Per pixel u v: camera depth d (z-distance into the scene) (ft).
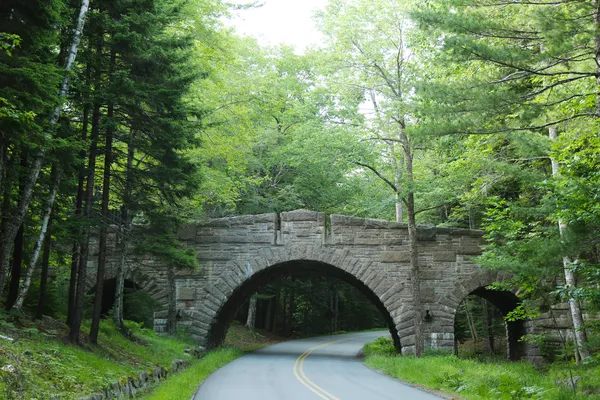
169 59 53.72
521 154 59.47
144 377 48.14
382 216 121.70
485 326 116.06
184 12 70.74
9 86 34.17
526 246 44.27
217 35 78.43
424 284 87.40
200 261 89.71
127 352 55.67
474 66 54.44
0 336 34.14
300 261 90.33
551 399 40.91
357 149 78.84
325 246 88.99
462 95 42.16
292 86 116.47
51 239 54.95
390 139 80.79
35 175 41.06
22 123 32.76
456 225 116.37
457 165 65.05
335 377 60.44
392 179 91.86
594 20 40.55
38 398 27.71
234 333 135.85
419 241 88.69
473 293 97.04
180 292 88.84
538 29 41.78
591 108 51.03
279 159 120.67
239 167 97.45
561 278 71.56
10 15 37.11
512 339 97.86
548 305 57.57
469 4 43.78
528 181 57.67
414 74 75.51
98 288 51.88
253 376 60.49
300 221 90.02
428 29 43.57
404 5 73.51
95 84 50.03
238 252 89.71
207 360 72.74
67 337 47.14
